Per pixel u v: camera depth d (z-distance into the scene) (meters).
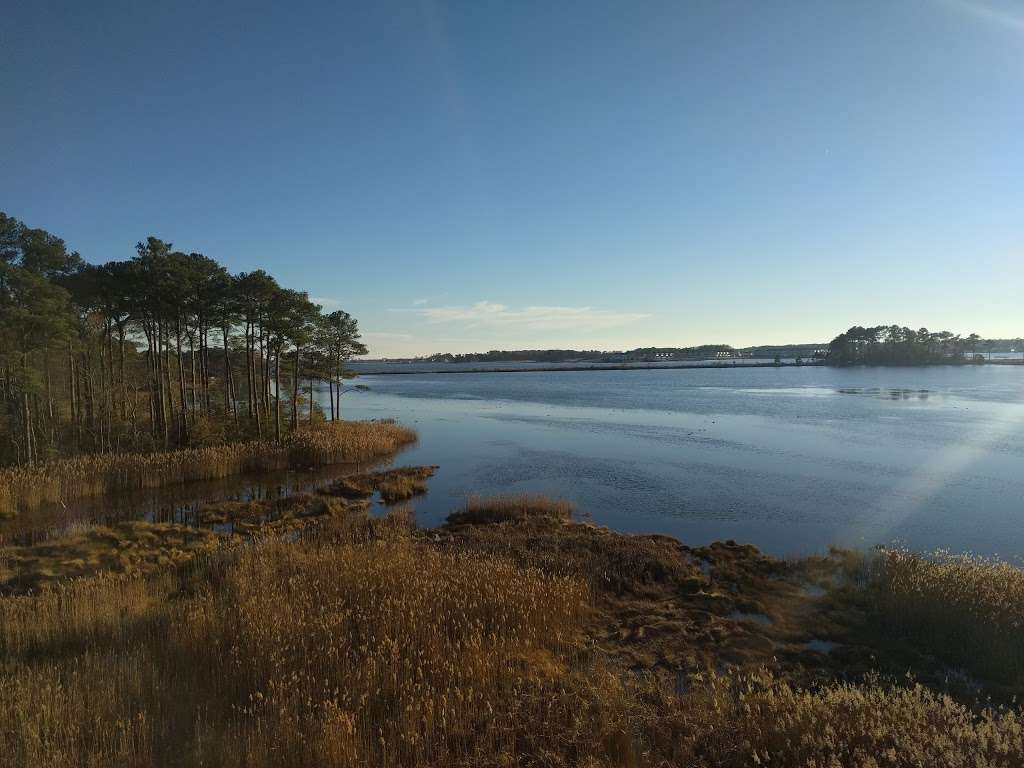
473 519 21.50
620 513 22.41
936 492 25.12
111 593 12.13
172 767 6.48
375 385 137.25
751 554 16.81
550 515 21.52
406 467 31.67
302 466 33.31
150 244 33.72
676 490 26.12
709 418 54.00
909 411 56.25
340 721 7.25
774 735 7.41
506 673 9.37
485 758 7.20
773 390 90.56
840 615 12.46
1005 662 10.05
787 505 23.30
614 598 13.82
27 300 27.84
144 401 38.94
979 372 131.00
